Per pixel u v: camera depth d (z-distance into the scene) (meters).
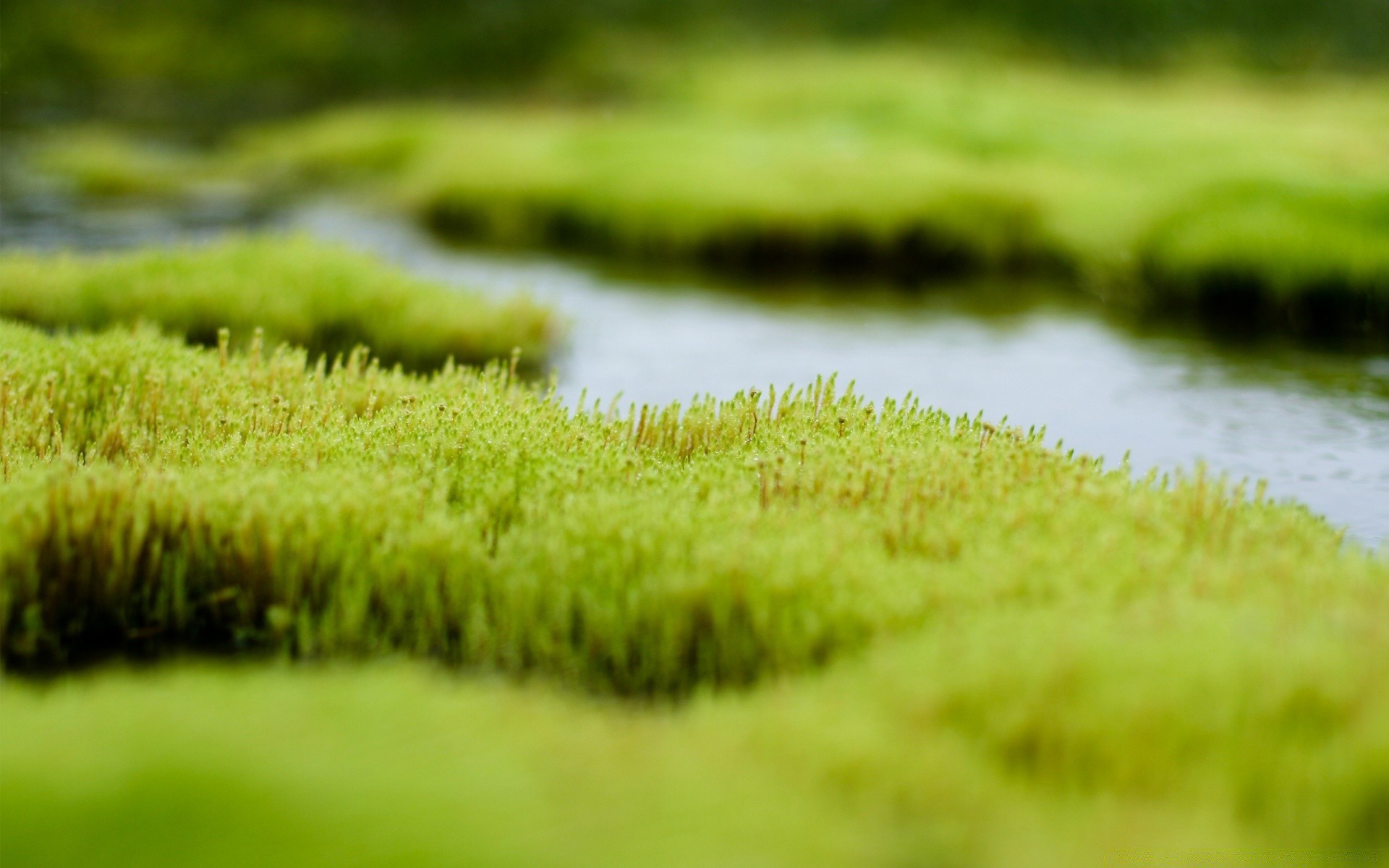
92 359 9.26
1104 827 3.41
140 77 97.25
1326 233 19.86
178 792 3.05
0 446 7.04
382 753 3.41
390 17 122.06
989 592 5.08
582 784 3.34
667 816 3.16
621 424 8.10
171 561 5.87
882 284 23.20
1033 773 3.79
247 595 5.74
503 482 6.71
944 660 4.24
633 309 19.61
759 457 7.04
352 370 10.11
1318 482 10.59
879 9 112.69
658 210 26.42
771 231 24.94
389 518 6.10
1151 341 17.50
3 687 4.20
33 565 5.48
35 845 2.83
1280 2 106.94
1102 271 21.80
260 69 105.75
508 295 18.03
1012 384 14.78
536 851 2.93
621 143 37.12
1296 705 4.04
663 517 6.09
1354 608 4.84
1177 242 20.42
